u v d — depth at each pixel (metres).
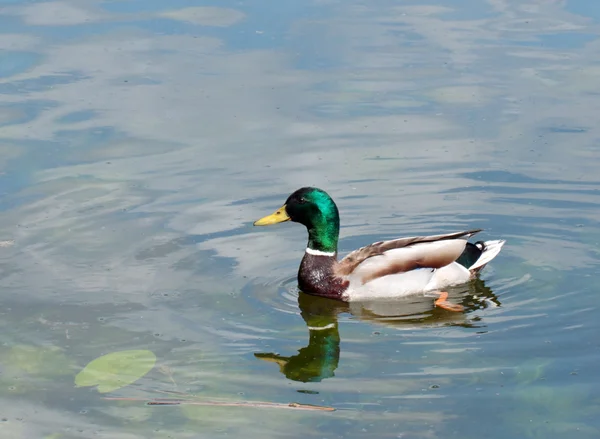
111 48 21.61
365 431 9.60
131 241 14.51
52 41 21.95
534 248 14.38
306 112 18.81
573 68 20.38
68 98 19.23
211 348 11.52
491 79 20.00
